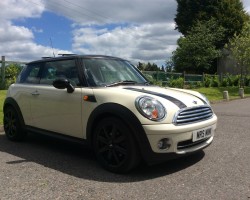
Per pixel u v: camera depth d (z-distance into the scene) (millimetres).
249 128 8859
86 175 4859
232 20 50188
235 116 11547
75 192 4238
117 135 4855
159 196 4082
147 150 4578
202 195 4102
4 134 7797
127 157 4730
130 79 5926
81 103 5297
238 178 4699
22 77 6918
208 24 45062
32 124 6418
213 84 33406
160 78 26031
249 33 33219
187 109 4883
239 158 5711
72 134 5547
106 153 5043
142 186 4414
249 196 4070
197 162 5445
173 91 5496
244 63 31609
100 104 5020
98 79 5516
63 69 5945
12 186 4453
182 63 43156
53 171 5055
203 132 5059
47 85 6129
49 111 5918
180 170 5043
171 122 4660
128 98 4785
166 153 4645
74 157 5805
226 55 45000
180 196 4074
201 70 44562
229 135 7809
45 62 6441
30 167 5254
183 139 4738
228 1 51469
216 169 5098
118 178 4723
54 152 6148
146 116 4586
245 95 26188
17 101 6719
